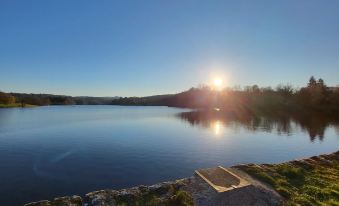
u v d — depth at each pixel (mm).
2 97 154125
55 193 19891
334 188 12156
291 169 14156
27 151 34875
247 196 8828
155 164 28547
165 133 54094
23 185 21469
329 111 105812
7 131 54750
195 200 8570
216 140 45562
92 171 25656
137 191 11750
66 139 45312
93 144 40594
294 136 51188
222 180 9305
